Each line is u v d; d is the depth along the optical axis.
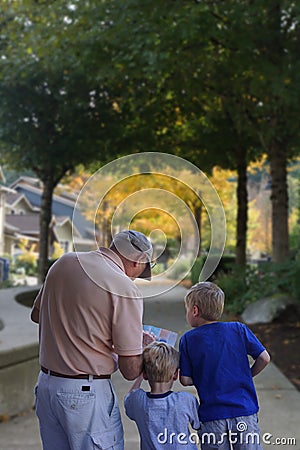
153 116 14.96
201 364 2.83
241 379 2.81
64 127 15.61
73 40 10.72
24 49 13.14
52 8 10.86
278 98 9.78
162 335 2.88
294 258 11.54
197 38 9.55
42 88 14.71
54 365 2.51
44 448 2.61
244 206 15.31
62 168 17.23
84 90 14.41
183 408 2.62
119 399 5.18
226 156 15.27
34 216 42.12
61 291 2.52
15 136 15.35
